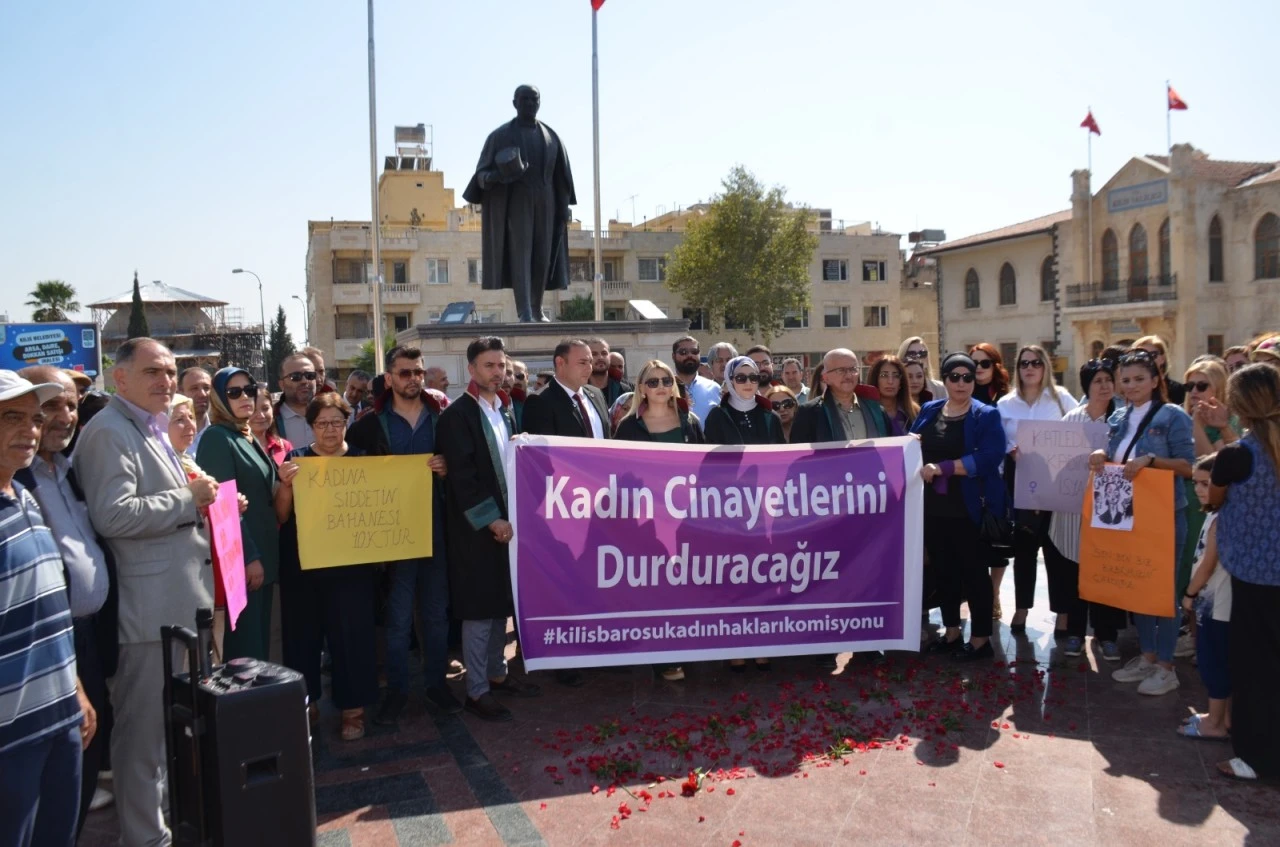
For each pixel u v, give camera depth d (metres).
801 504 6.14
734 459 6.09
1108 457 6.06
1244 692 4.54
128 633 3.88
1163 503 5.62
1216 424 6.24
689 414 6.53
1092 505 5.93
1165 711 5.48
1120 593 5.79
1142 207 40.06
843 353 6.57
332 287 49.09
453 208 60.00
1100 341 42.09
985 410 6.38
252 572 4.97
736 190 46.81
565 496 5.79
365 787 4.64
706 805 4.36
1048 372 7.16
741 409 6.55
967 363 6.39
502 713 5.55
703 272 47.16
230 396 5.11
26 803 3.11
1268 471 4.48
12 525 3.10
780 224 47.12
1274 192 36.91
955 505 6.37
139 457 3.92
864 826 4.14
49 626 3.18
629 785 4.59
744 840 4.04
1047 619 7.61
